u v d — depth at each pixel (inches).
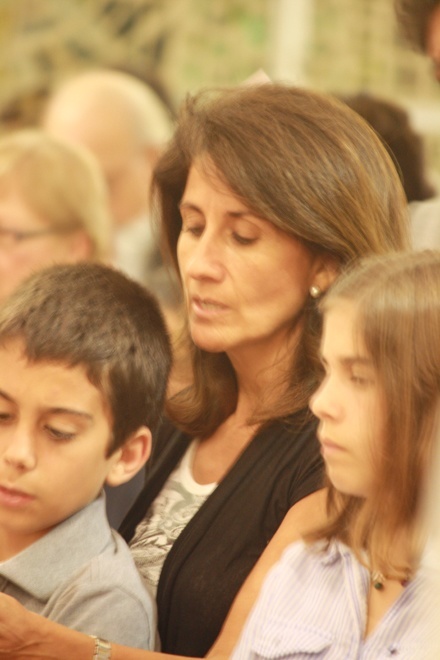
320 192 141.1
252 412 155.3
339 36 438.3
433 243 232.5
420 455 117.1
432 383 117.0
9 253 297.3
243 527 145.5
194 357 162.9
